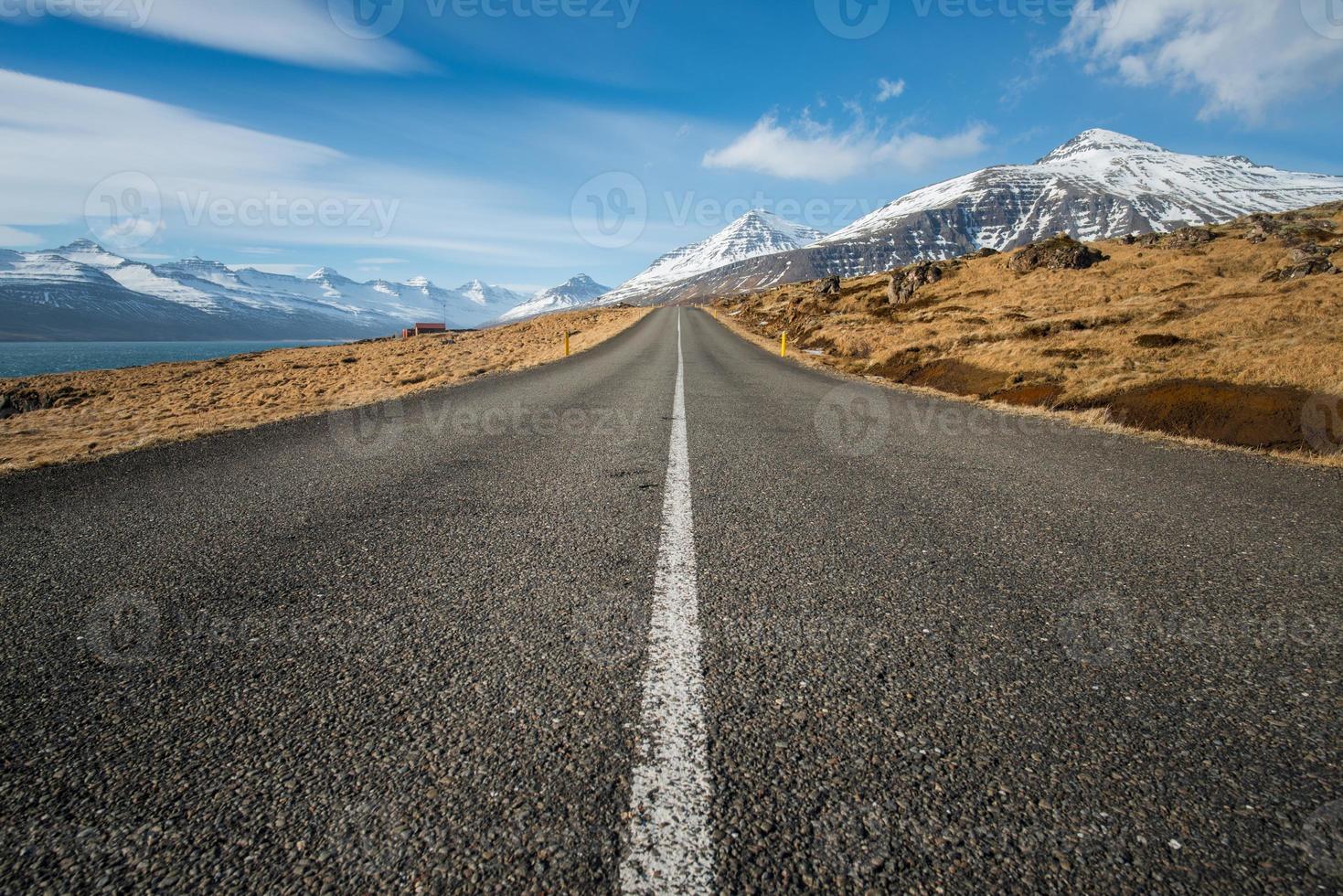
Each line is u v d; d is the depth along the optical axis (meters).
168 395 16.95
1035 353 13.82
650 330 39.09
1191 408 7.80
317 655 1.95
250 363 35.88
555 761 1.45
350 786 1.37
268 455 5.40
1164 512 3.76
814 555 2.89
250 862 1.18
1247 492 4.35
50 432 7.73
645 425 7.11
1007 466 5.13
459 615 2.23
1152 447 6.24
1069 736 1.57
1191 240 37.94
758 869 1.16
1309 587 2.60
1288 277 22.53
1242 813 1.32
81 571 2.69
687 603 2.32
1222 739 1.57
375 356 31.28
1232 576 2.72
